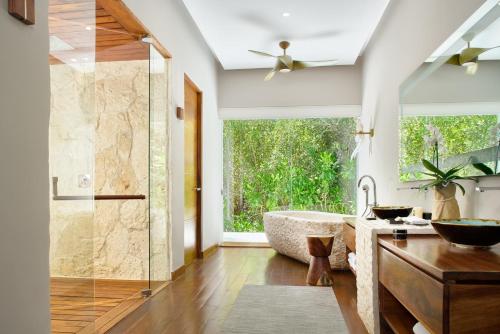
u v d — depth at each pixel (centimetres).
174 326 254
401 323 204
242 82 610
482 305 118
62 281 257
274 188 617
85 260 267
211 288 348
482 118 197
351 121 605
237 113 610
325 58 542
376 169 463
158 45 339
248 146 622
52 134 263
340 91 592
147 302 306
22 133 145
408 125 322
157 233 366
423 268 139
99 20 291
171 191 372
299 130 614
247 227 623
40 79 156
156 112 365
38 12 155
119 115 367
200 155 503
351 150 603
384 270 204
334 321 266
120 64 367
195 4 375
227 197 627
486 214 204
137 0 291
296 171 614
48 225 160
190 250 463
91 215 279
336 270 420
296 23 420
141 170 364
